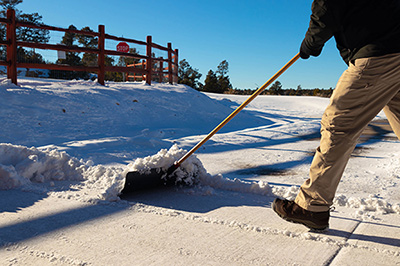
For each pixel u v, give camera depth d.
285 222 2.40
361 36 1.88
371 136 8.32
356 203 2.81
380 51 1.85
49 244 1.98
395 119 2.13
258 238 2.12
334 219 2.48
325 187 2.10
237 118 11.44
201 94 12.86
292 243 2.06
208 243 2.04
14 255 1.84
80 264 1.75
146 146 5.64
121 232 2.18
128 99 9.20
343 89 1.96
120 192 2.89
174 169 3.21
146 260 1.81
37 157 3.40
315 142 7.04
